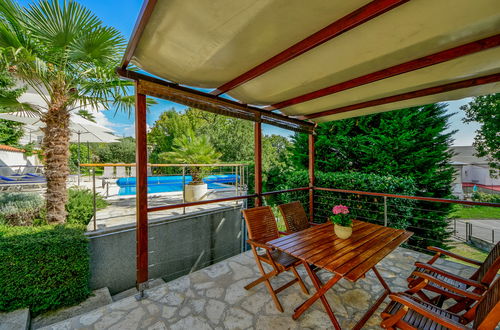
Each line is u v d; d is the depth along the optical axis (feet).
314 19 4.75
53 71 10.63
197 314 6.19
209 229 14.02
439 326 4.22
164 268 11.94
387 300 6.89
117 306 6.54
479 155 24.41
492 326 3.23
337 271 4.64
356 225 8.00
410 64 6.66
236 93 8.95
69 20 9.08
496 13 4.59
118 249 10.34
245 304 6.64
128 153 50.26
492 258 5.48
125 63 6.27
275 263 6.63
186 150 16.85
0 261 7.17
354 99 10.08
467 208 36.91
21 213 11.30
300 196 18.15
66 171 11.38
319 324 5.80
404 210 13.11
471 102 24.08
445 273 5.28
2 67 9.27
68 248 8.18
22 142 36.45
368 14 4.38
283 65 6.84
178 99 7.86
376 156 18.04
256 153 11.09
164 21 4.75
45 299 7.79
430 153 16.40
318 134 21.66
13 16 8.94
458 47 5.87
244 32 5.13
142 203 7.10
